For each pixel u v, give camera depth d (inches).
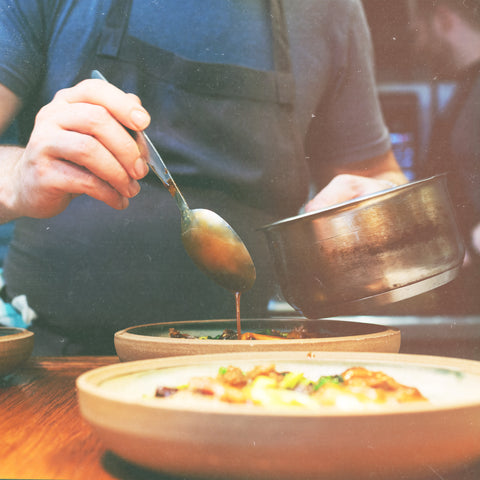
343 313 37.0
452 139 110.3
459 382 24.0
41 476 19.9
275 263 39.1
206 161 60.7
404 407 17.2
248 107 62.0
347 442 16.7
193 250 38.4
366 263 35.2
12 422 26.9
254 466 17.2
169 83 60.5
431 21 107.8
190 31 61.6
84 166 41.2
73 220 61.2
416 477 17.7
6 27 57.9
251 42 62.8
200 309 63.4
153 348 32.0
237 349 30.7
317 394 21.6
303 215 35.7
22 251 62.7
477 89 107.7
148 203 61.1
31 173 41.8
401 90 111.6
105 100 38.7
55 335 64.0
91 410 19.5
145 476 19.9
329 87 70.1
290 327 42.1
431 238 35.5
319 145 73.4
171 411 17.6
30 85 60.5
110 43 59.5
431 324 94.9
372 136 72.4
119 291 62.3
